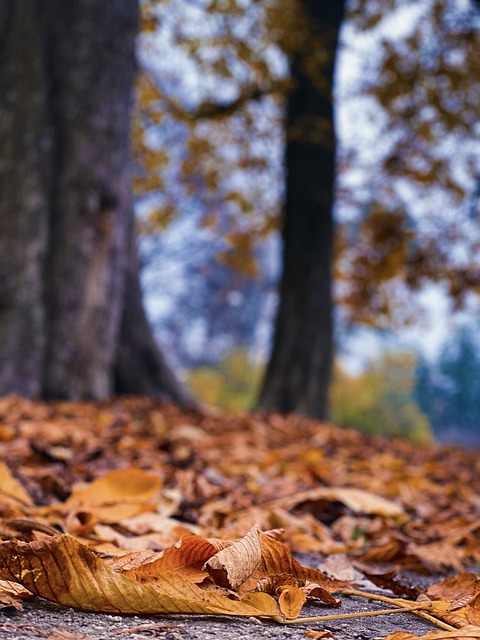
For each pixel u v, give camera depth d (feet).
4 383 24.39
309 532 8.72
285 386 40.50
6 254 25.17
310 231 42.04
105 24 27.58
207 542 4.88
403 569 7.71
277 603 4.69
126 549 6.17
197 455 14.57
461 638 3.98
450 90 49.39
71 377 26.09
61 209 26.37
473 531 10.03
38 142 25.98
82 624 4.24
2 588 4.36
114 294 27.81
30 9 26.63
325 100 43.01
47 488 9.43
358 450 21.52
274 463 14.58
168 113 50.39
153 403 28.19
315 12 44.24
